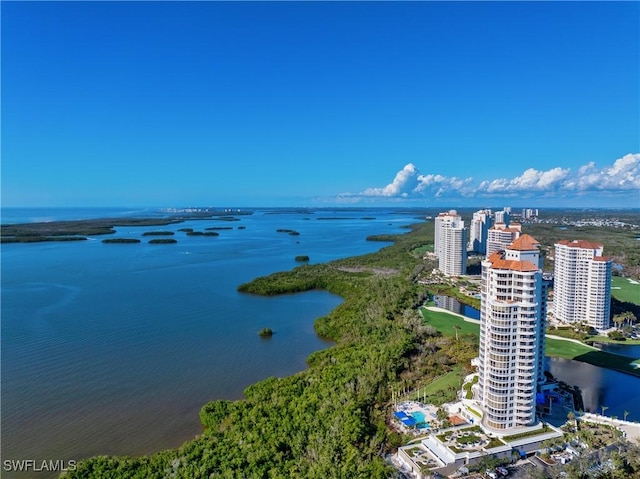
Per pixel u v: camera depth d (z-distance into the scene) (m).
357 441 114.88
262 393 139.62
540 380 140.88
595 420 127.69
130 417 134.50
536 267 125.25
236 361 179.25
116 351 188.88
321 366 161.88
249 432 114.56
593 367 169.62
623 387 152.62
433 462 107.69
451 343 189.62
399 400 140.88
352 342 190.62
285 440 111.12
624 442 113.19
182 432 126.62
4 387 153.88
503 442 113.88
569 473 99.94
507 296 123.00
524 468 106.62
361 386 141.00
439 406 135.50
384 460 109.56
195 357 183.00
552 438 117.44
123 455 115.31
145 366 173.00
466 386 142.75
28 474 106.75
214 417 126.31
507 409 121.75
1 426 129.00
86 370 168.88
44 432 126.06
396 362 166.38
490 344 123.50
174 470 100.12
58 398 146.25
